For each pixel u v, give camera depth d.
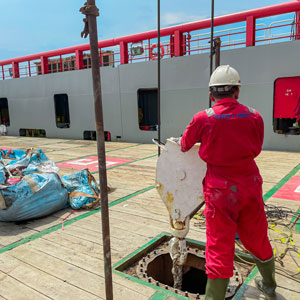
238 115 1.75
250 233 1.88
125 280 2.43
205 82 9.76
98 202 4.41
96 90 1.61
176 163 2.22
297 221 3.56
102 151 1.68
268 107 8.84
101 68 12.09
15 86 15.50
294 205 4.11
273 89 8.69
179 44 10.40
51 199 3.91
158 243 3.14
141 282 2.39
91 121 12.87
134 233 3.33
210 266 1.77
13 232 3.46
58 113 15.05
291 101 8.48
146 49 11.24
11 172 4.18
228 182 1.74
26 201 3.67
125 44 11.71
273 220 3.59
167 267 2.98
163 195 2.31
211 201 1.77
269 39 8.77
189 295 2.26
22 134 16.20
